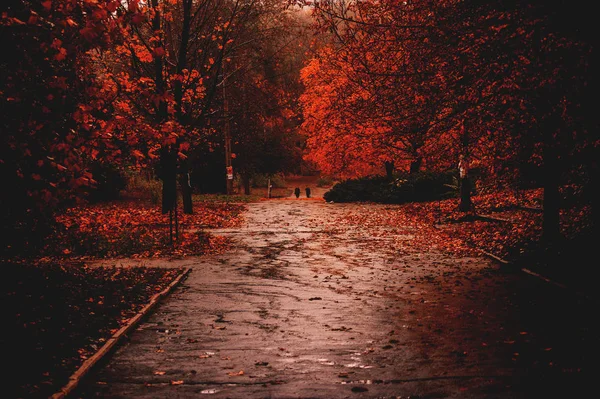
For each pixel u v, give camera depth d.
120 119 8.45
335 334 7.97
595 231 12.38
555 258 12.43
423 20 10.34
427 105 10.38
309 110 34.47
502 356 6.75
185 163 27.00
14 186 8.43
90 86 8.18
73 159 7.34
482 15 9.60
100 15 7.02
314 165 70.69
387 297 10.41
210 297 10.62
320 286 11.62
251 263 14.71
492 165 14.24
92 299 9.22
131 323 8.22
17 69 7.86
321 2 11.32
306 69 32.22
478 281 11.62
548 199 14.60
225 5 28.61
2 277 9.86
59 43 7.10
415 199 36.41
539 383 5.84
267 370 6.43
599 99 9.34
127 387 5.88
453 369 6.36
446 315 8.90
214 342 7.60
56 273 10.95
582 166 14.21
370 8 10.92
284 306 9.83
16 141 7.59
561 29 8.80
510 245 15.52
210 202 36.19
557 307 9.07
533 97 10.20
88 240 16.25
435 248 17.09
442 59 10.07
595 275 10.54
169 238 18.47
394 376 6.18
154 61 23.80
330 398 5.55
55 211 10.05
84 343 7.00
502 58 9.47
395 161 35.50
